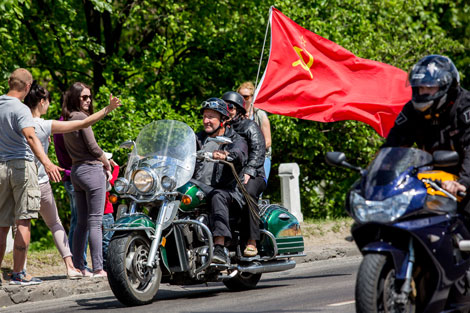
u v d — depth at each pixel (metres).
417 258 8.41
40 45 31.31
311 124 30.94
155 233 12.30
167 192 12.51
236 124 14.23
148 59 30.39
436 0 39.94
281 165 24.92
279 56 20.08
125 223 12.05
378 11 34.12
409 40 34.81
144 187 12.48
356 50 30.91
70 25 30.48
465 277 8.97
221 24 31.91
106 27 32.59
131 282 12.50
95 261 15.18
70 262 15.22
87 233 15.68
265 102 20.05
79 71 32.12
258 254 14.27
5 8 23.31
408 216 8.09
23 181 13.71
